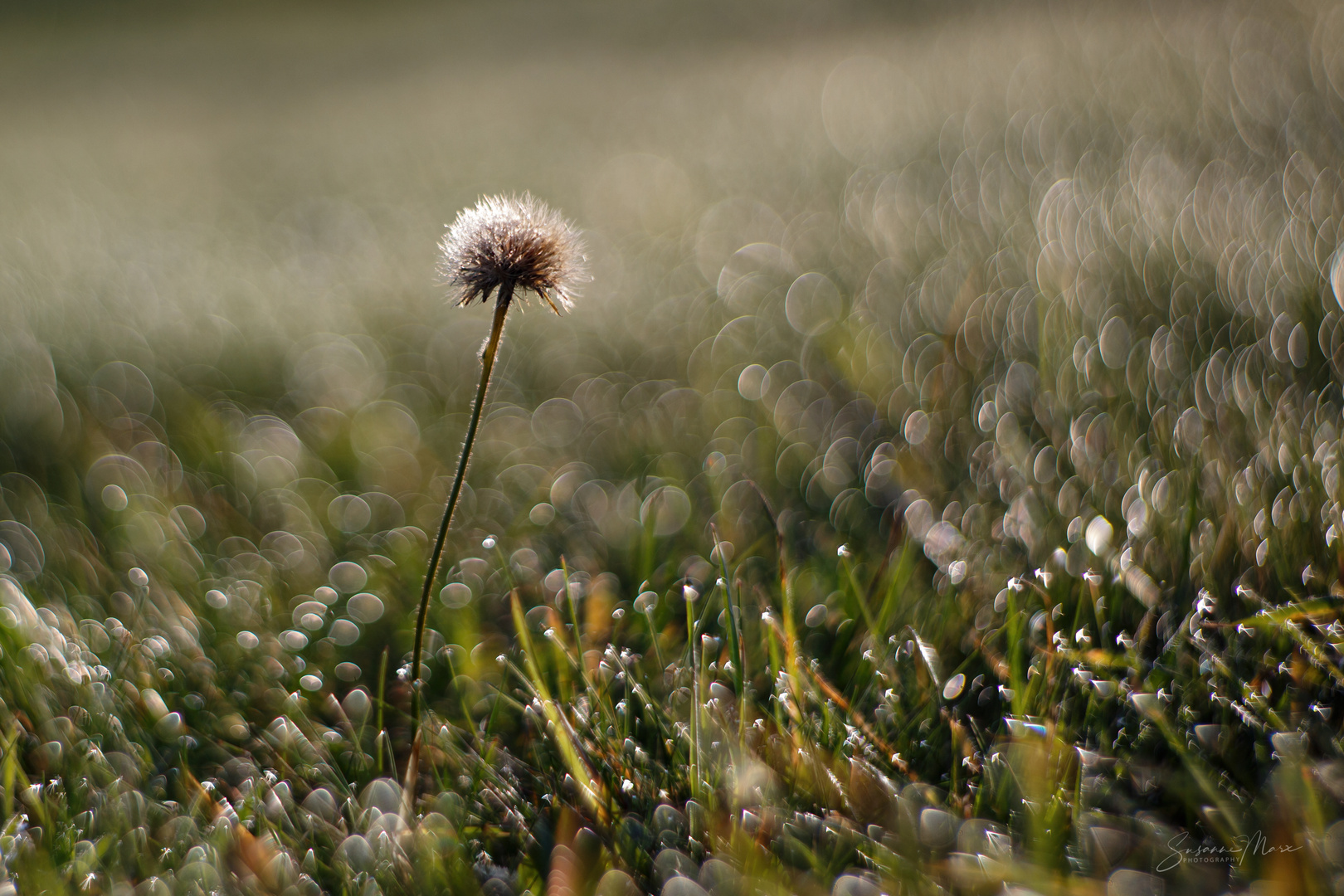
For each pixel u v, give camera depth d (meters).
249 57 32.25
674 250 9.09
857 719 2.01
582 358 5.89
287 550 3.58
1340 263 4.68
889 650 2.23
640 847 1.74
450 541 3.50
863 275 7.01
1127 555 2.42
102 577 3.19
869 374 4.77
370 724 2.41
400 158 16.28
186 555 3.42
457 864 1.71
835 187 10.70
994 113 12.84
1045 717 1.92
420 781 2.10
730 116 16.56
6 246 12.41
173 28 37.97
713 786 1.79
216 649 2.76
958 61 17.41
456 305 1.98
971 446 3.78
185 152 19.50
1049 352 4.41
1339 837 1.48
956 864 1.60
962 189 9.52
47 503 4.02
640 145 15.02
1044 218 7.62
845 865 1.70
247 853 1.81
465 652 2.63
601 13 32.16
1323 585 2.18
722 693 2.20
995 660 2.16
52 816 1.95
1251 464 2.81
